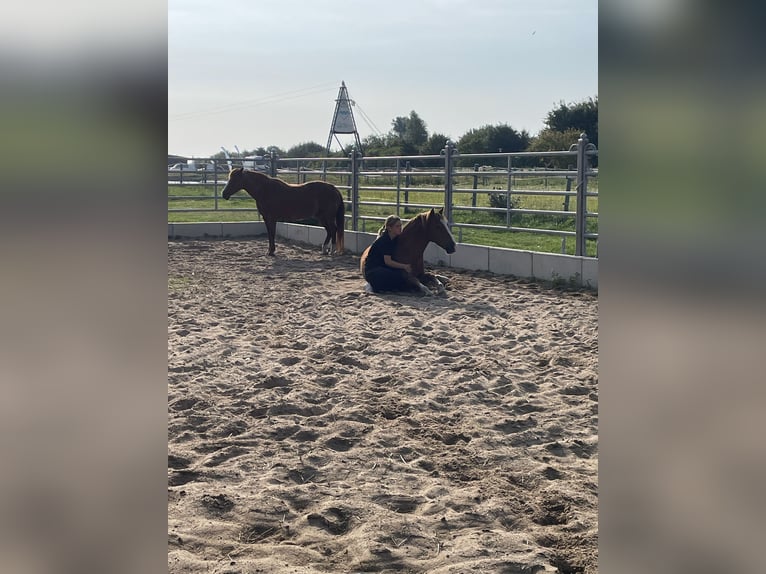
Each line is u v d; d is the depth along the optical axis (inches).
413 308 319.0
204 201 861.2
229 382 203.2
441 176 476.4
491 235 527.2
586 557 104.9
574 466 145.4
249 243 593.3
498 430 167.3
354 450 152.9
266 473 139.4
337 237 523.8
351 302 336.2
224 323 289.6
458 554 103.8
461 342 257.1
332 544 109.3
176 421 169.5
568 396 194.4
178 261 481.7
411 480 137.4
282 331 276.1
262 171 681.6
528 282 389.4
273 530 114.6
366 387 200.7
